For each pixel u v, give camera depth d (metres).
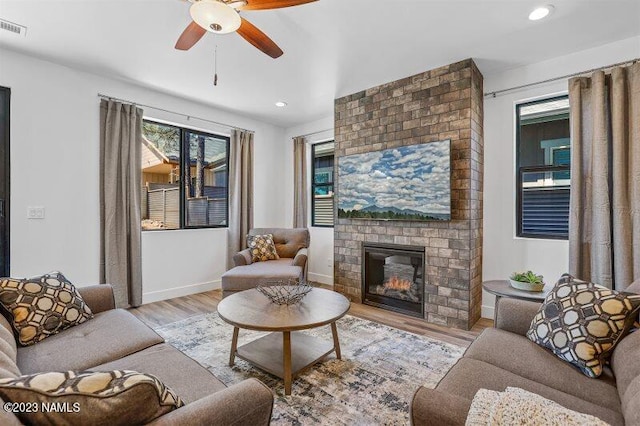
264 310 2.14
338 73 3.33
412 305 3.43
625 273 2.47
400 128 3.48
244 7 1.71
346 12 2.30
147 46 2.79
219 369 2.23
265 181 5.27
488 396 0.92
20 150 2.95
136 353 1.60
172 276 4.12
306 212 5.19
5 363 1.07
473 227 3.09
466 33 2.59
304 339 2.54
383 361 2.35
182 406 0.93
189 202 4.48
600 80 2.61
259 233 4.52
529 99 3.15
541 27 2.49
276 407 1.80
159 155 4.23
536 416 0.80
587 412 1.12
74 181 3.27
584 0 2.17
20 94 2.95
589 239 2.70
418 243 3.35
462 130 3.05
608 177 2.61
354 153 3.90
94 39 2.68
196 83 3.62
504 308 1.92
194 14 1.71
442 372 2.19
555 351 1.54
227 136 4.84
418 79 3.33
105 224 3.43
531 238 3.15
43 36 2.64
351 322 3.20
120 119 3.53
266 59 3.02
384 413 1.75
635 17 2.35
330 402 1.85
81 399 0.76
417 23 2.44
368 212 3.70
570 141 2.79
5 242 2.89
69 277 3.23
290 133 5.51
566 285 1.72
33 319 1.72
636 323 1.46
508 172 3.24
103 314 2.09
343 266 4.01
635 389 0.98
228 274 3.49
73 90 3.24
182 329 2.98
